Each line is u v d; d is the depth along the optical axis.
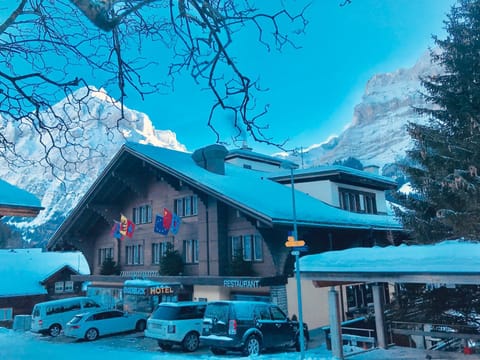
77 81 4.29
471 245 10.34
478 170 16.36
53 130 5.07
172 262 23.48
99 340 20.14
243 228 21.34
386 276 10.59
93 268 30.72
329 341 15.22
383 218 28.23
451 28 19.44
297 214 19.83
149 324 16.88
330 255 12.20
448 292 15.30
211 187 20.48
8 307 34.12
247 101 4.19
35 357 15.15
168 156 26.45
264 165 34.69
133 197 28.31
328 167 26.92
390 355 11.22
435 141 18.81
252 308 14.66
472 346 12.66
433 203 19.23
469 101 18.03
